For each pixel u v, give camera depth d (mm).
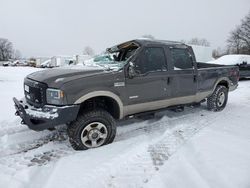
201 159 3354
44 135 4582
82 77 3773
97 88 3852
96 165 3307
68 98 3600
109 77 4000
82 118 3775
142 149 3816
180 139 4266
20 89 10133
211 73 5957
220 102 6516
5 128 4957
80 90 3695
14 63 62625
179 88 5094
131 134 4699
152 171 3139
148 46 4562
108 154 3656
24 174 3131
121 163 3350
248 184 2717
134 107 4410
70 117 3619
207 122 5363
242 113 6266
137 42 4598
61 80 3654
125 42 4910
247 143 3961
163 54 4801
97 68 4250
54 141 4297
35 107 3855
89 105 4113
